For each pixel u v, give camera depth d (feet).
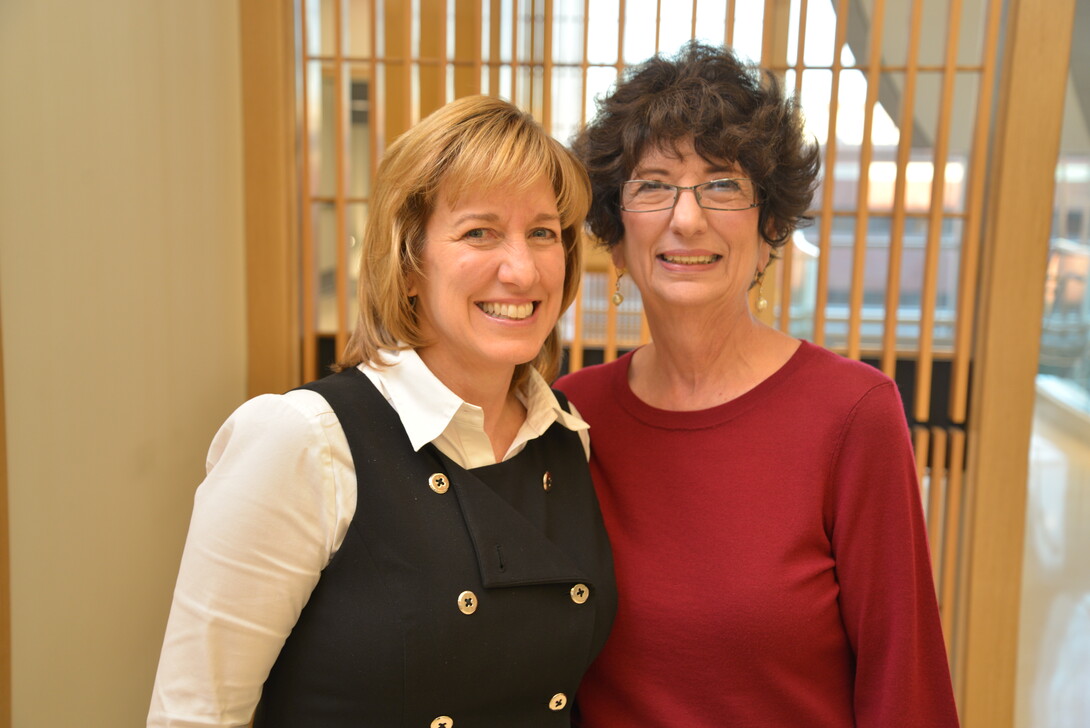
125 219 6.98
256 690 3.80
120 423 6.92
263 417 3.80
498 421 4.42
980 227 10.21
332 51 10.55
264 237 10.14
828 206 10.06
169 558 8.01
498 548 3.95
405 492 3.87
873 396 4.54
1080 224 10.10
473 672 3.85
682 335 4.84
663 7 9.99
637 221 4.76
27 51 5.46
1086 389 10.36
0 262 5.15
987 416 10.07
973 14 10.03
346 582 3.78
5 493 5.07
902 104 9.93
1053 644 10.71
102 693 6.68
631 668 4.61
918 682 4.51
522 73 10.42
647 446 4.93
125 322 7.00
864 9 10.02
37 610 5.69
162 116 7.75
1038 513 10.57
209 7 8.95
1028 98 9.52
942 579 10.61
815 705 4.54
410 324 4.09
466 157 3.81
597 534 4.56
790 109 4.71
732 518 4.58
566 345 11.10
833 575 4.62
